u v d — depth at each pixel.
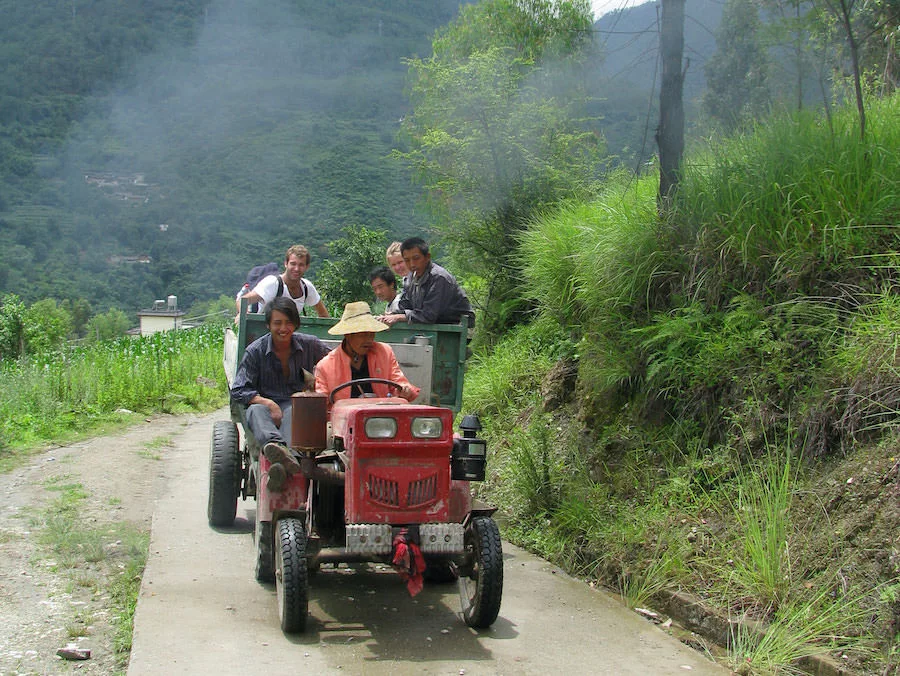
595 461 7.07
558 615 5.41
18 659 4.66
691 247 6.93
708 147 8.05
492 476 8.25
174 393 16.36
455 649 4.82
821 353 5.68
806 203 6.29
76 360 16.58
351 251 25.70
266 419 5.83
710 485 5.95
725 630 4.92
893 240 5.91
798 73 8.01
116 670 4.58
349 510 4.90
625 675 4.49
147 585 5.71
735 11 8.73
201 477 9.32
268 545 5.61
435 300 7.88
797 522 5.16
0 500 7.87
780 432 5.70
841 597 4.58
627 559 5.94
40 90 186.12
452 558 5.09
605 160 13.15
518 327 11.12
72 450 10.47
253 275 8.86
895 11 8.64
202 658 4.54
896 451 4.92
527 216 12.05
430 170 13.48
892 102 7.68
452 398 7.54
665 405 6.73
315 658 4.62
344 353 6.07
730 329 6.19
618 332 7.42
